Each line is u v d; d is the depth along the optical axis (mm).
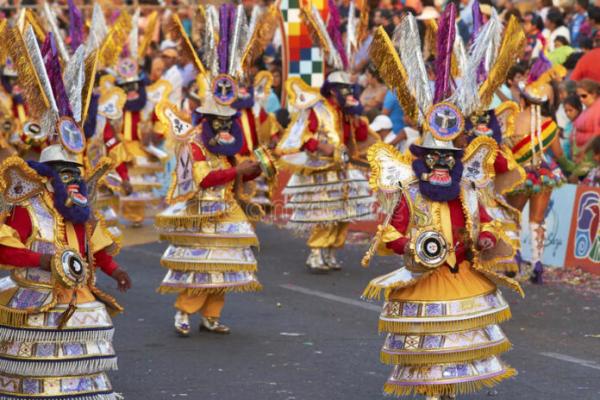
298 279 26516
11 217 13203
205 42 21047
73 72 13992
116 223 28016
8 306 13180
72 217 13281
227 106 19484
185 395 16328
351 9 27797
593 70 29484
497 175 16281
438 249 13562
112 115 27797
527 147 24656
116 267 14203
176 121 19594
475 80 14383
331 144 26391
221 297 20422
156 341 19906
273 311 22703
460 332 13766
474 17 22188
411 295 13945
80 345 13266
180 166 19625
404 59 14477
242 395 16312
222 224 19656
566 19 35000
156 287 25438
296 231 28266
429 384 13664
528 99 24703
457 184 13883
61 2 47000
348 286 25609
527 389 16484
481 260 14266
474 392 16281
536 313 22141
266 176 19344
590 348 19203
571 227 26672
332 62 26703
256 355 18812
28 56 13703
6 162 12938
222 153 19391
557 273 26297
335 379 17234
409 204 13898
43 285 13180
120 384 16969
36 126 27516
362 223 33344
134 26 34781
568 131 29312
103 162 14016
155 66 41188
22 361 13094
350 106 26203
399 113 32594
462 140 14641
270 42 39500
